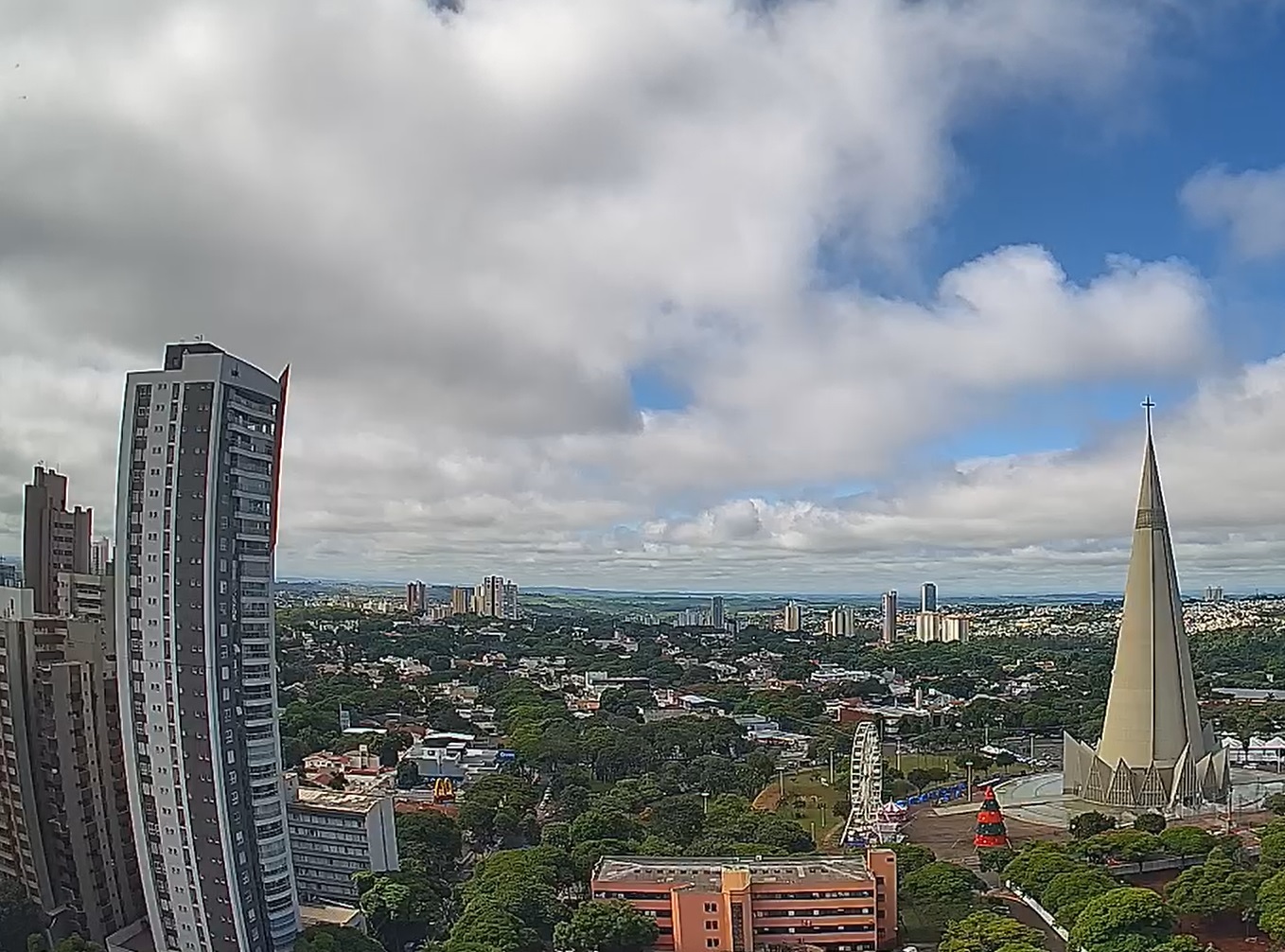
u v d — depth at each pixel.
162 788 156.00
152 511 154.38
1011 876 199.50
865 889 175.38
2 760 171.75
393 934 179.75
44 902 168.75
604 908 169.12
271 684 162.12
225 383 154.12
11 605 198.00
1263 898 172.75
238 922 155.25
